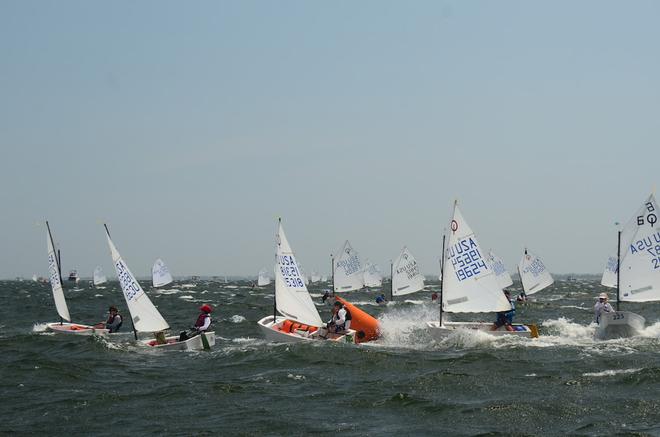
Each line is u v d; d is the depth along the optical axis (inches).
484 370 835.4
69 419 641.0
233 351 1037.2
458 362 892.6
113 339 1227.2
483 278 1128.2
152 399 717.3
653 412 623.8
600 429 576.7
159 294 3740.2
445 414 635.5
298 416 639.8
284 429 596.7
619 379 757.9
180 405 690.2
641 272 1133.1
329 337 1136.2
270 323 1234.6
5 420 639.1
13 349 1106.7
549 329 1392.7
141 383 805.9
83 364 932.6
